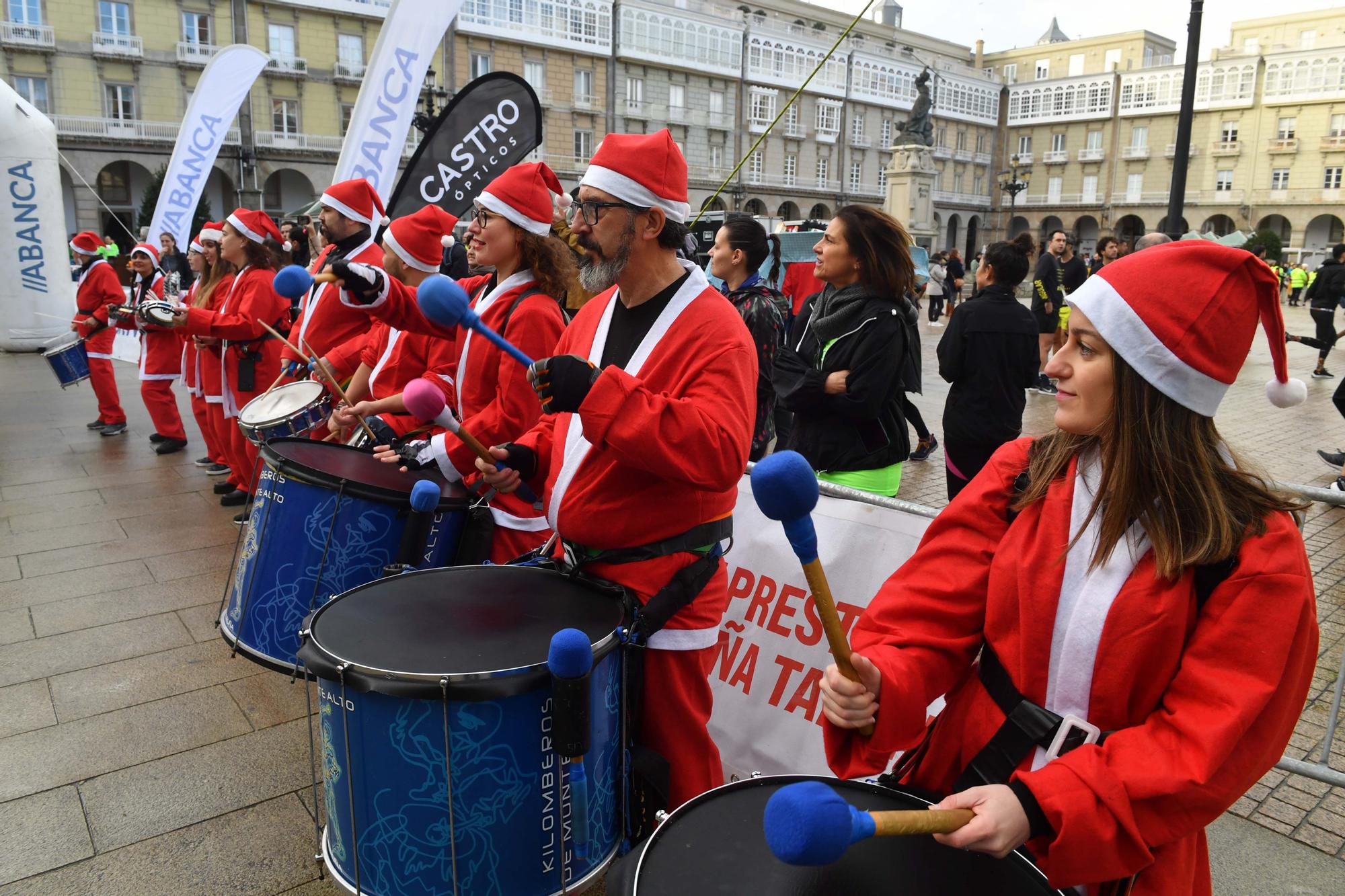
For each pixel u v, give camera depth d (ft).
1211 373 4.28
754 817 4.76
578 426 7.00
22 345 41.68
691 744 7.24
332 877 6.33
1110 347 4.46
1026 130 227.20
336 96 131.75
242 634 9.17
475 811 5.81
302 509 8.89
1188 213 207.51
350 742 5.89
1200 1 32.40
